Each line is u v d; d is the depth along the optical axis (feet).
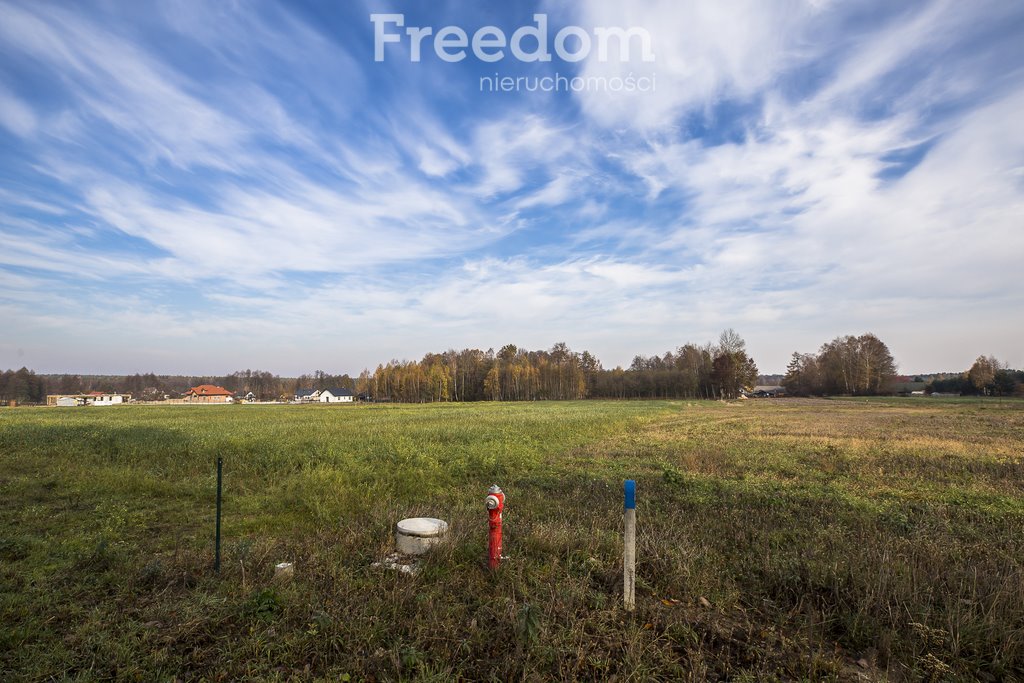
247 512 31.24
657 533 23.76
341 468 44.60
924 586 17.30
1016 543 23.65
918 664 13.69
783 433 84.99
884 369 334.44
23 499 33.71
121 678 12.50
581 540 22.22
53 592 17.60
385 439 65.05
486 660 13.35
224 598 16.93
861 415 141.49
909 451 58.75
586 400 337.11
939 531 25.49
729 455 55.52
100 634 14.47
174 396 505.66
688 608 16.76
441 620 15.24
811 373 371.76
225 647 14.03
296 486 37.42
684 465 48.85
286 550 22.21
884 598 16.42
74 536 25.21
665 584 18.21
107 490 36.42
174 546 23.90
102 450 55.93
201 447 56.49
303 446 58.23
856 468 46.68
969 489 37.01
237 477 42.55
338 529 25.68
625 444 68.85
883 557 19.26
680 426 104.99
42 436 67.41
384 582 18.38
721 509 30.04
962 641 14.33
